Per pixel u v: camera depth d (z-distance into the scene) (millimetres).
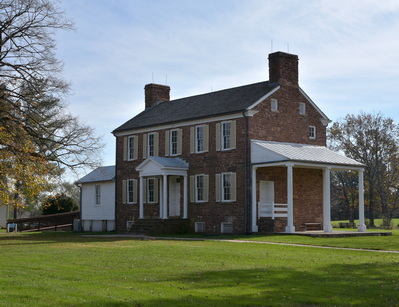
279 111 36969
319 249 24156
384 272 16406
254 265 17922
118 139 45781
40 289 12984
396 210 63938
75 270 16516
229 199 36125
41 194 45094
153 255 20984
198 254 21344
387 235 33906
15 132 30609
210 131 37781
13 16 31500
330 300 12117
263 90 37250
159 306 11305
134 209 43562
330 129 61844
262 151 34250
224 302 11742
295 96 38125
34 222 53000
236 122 35844
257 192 35000
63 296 12172
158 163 38438
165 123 40781
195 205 38500
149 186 42375
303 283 14289
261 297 12359
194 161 38781
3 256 20875
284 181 36500
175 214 40531
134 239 32062
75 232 45594
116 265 17750
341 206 75812
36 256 20766
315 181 38219
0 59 31438
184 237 33438
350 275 15781
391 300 12234
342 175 64188
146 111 46656
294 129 37781
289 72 37875
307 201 37562
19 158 29297
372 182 59562
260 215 34875
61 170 33125
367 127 59875
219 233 36406
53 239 33406
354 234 32281
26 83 32438
